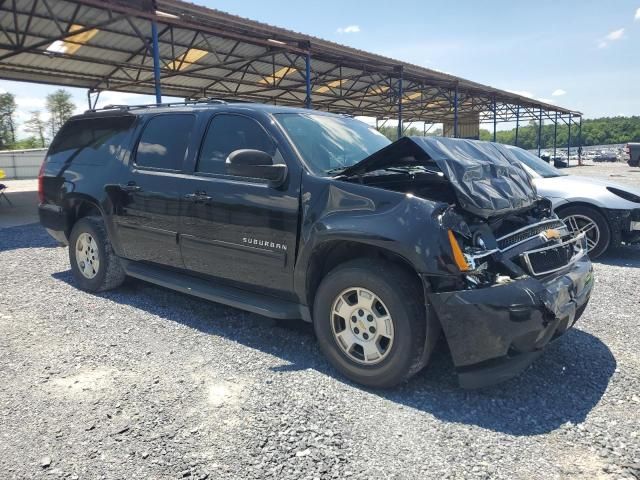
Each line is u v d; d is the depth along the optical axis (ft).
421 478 7.46
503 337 9.05
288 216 11.26
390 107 104.63
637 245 24.97
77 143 17.54
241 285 12.67
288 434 8.55
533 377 10.73
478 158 11.50
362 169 11.27
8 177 127.65
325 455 8.00
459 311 9.11
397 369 9.70
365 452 8.09
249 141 12.57
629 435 8.54
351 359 10.41
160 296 16.39
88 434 8.54
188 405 9.49
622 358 11.62
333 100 90.48
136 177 14.83
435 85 80.84
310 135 12.67
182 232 13.56
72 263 17.28
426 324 9.55
